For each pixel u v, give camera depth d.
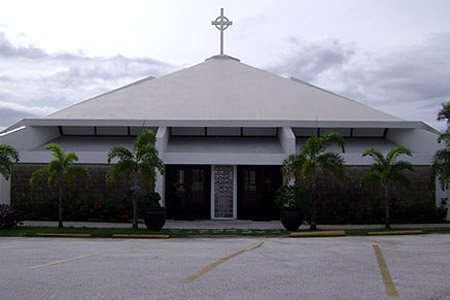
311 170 17.69
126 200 20.53
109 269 8.77
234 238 15.74
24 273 8.31
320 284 7.48
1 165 18.14
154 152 17.55
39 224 19.20
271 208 21.58
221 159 20.86
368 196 20.97
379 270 8.76
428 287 7.28
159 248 12.43
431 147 21.77
